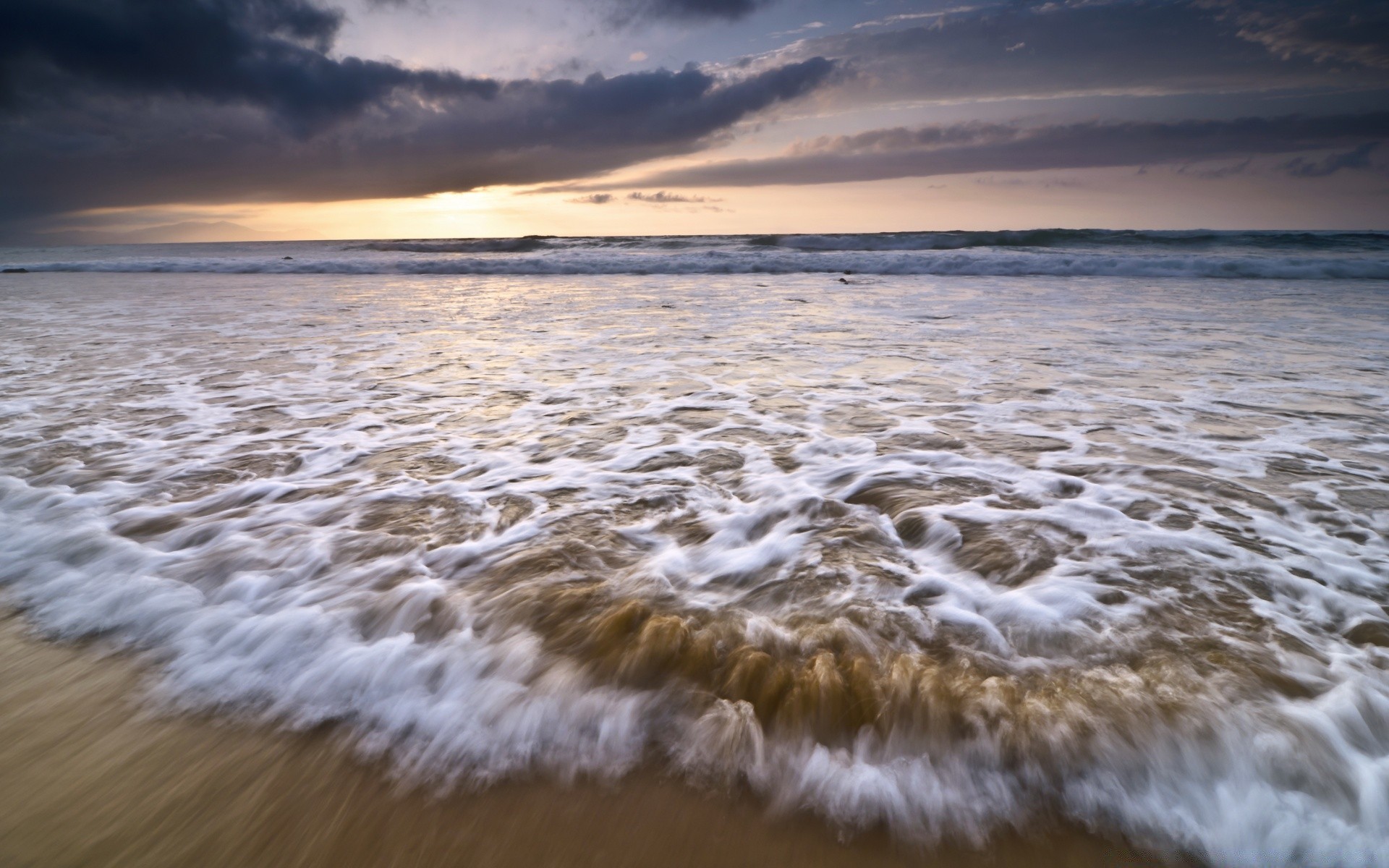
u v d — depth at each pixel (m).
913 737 1.74
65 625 2.29
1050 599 2.27
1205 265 16.17
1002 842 1.52
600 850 1.53
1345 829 1.49
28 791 1.66
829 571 2.48
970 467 3.53
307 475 3.54
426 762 1.75
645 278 17.61
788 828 1.57
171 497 3.23
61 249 53.16
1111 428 4.17
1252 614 2.16
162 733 1.85
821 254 20.08
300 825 1.58
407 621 2.21
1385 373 5.61
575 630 2.14
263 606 2.33
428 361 6.57
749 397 5.06
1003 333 7.93
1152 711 1.75
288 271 22.05
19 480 3.45
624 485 3.35
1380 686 1.81
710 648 2.04
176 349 7.23
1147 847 1.50
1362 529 2.75
